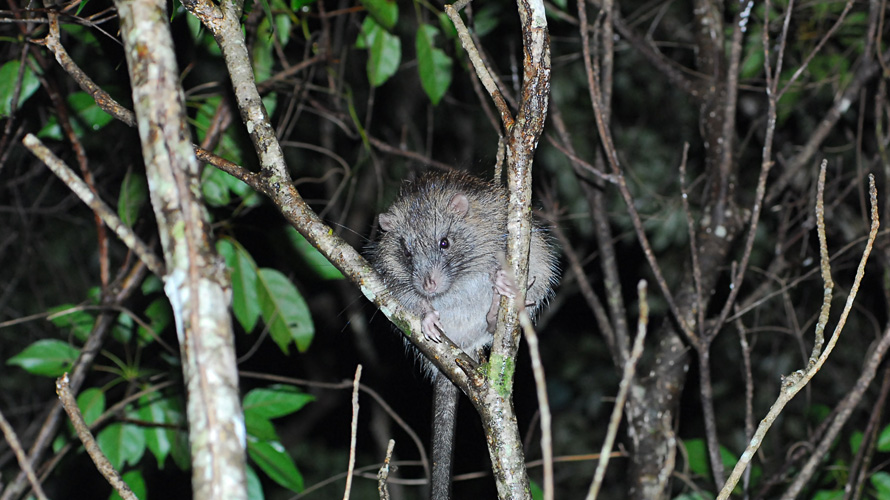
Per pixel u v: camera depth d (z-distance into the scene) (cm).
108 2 499
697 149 829
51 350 539
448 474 414
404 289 495
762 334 817
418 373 525
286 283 521
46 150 198
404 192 539
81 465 790
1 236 866
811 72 664
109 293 573
